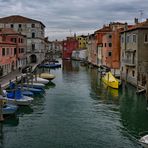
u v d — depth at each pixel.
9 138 22.50
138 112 29.66
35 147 20.78
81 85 47.56
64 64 98.81
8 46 53.03
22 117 27.97
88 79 55.59
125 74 48.06
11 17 89.75
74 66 89.75
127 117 27.86
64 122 26.38
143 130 24.14
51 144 21.31
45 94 39.44
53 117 27.98
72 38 145.25
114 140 21.97
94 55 89.56
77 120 26.97
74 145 21.09
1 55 47.28
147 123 26.08
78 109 31.02
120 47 55.12
